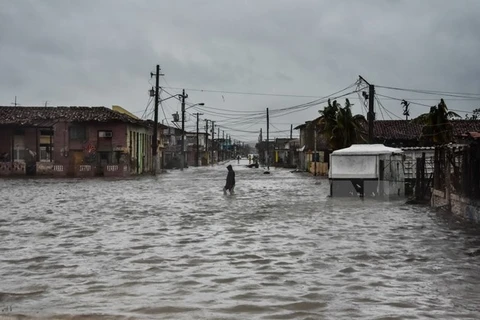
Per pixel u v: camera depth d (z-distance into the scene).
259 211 19.52
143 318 6.64
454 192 18.59
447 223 15.99
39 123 50.78
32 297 7.67
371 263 9.99
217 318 6.66
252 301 7.43
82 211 19.27
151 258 10.45
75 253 10.97
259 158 147.88
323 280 8.63
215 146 146.50
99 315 6.77
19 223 15.79
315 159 58.91
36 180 43.94
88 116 52.62
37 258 10.45
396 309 7.04
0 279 8.74
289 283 8.45
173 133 97.31
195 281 8.58
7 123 50.34
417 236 13.36
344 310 7.00
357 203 23.06
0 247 11.66
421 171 24.33
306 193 29.41
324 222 16.23
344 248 11.56
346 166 26.73
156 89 54.78
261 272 9.22
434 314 6.82
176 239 12.80
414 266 9.73
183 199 24.94
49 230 14.30
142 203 22.66
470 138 16.02
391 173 26.62
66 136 52.06
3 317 6.67
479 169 15.72
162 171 68.56
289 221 16.48
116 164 52.19
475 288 8.16
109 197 25.97
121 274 9.09
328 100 51.12
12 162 51.19
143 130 62.44
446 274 9.09
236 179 47.56
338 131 48.84
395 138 51.47
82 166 51.72
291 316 6.74
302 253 10.97
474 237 13.22
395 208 20.81
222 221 16.44
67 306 7.21
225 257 10.55
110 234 13.60
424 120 39.25
